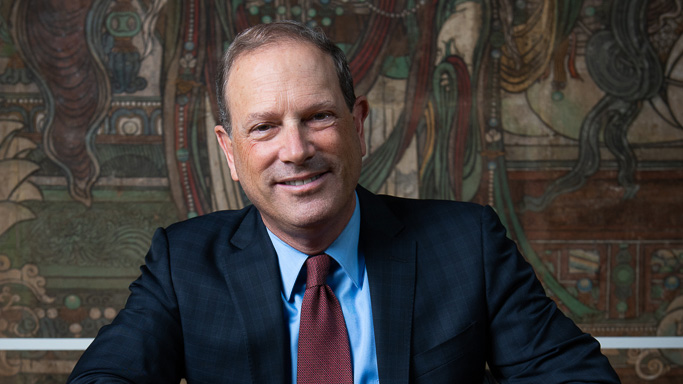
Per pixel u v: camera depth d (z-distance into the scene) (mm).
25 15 3480
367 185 3586
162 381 1481
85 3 3506
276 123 1328
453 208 1670
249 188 1413
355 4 3555
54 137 3510
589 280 3576
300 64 1329
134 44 3533
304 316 1460
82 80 3516
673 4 3523
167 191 3557
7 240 3492
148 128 3545
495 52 3566
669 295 3566
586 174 3566
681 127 3541
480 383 1537
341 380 1430
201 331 1517
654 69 3539
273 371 1458
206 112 3559
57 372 3508
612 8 3539
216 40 3555
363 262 1571
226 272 1566
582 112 3564
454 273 1538
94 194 3529
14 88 3494
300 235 1443
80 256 3523
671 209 3559
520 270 1573
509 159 3584
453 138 3582
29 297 3500
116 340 1481
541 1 3557
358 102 1545
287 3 3561
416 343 1481
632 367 3570
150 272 1603
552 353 1453
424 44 3566
